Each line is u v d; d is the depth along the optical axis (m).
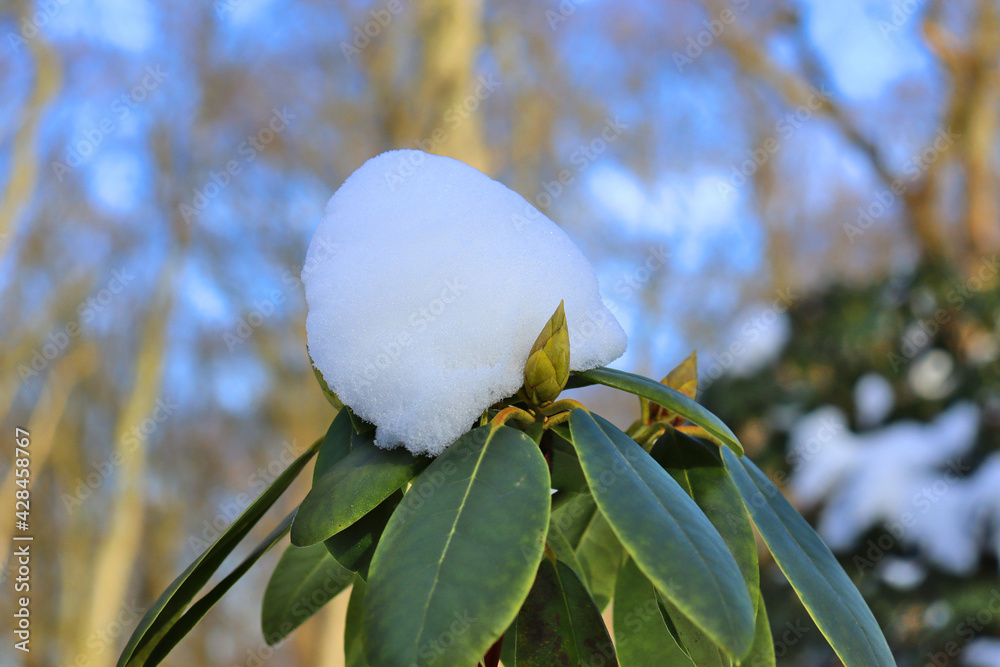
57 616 6.00
